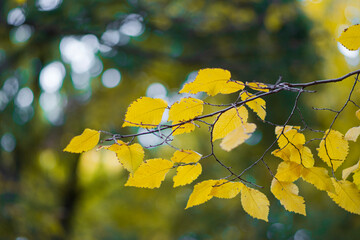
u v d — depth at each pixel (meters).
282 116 4.94
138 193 7.46
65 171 7.43
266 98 4.86
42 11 4.50
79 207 7.53
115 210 7.97
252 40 5.34
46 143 6.31
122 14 4.86
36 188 6.27
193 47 5.44
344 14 5.27
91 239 7.79
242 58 5.36
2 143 5.10
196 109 1.08
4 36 4.62
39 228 4.53
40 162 6.64
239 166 5.72
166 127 1.09
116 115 6.08
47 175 6.99
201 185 1.11
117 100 6.12
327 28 5.35
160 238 7.82
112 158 7.84
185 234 6.97
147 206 7.88
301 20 5.12
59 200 7.29
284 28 5.20
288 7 5.03
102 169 7.91
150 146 1.05
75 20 4.66
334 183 1.16
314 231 5.37
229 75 1.05
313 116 5.00
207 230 6.51
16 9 4.43
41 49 4.82
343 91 5.22
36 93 5.07
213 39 5.36
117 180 7.77
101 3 4.61
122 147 1.02
